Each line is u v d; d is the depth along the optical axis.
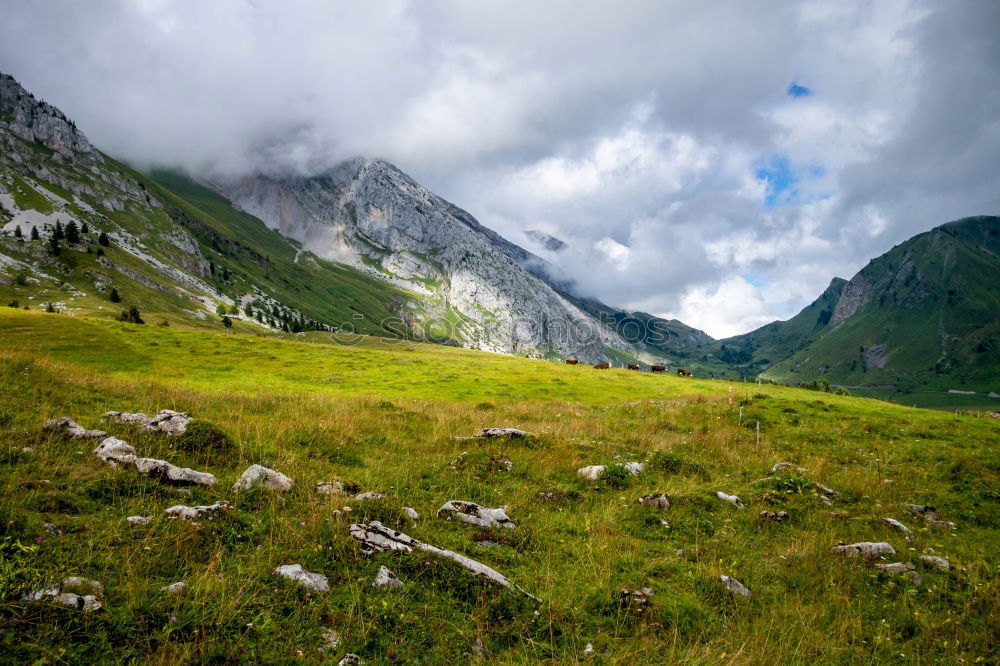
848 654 6.59
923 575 9.23
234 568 6.38
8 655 4.20
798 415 29.25
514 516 10.80
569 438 20.38
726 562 9.27
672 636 6.41
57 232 193.62
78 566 5.68
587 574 7.99
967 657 6.68
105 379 19.58
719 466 17.88
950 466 18.58
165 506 7.96
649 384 63.72
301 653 4.96
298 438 14.72
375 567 6.83
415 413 24.88
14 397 13.23
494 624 6.15
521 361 91.38
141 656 4.57
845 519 12.70
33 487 7.50
